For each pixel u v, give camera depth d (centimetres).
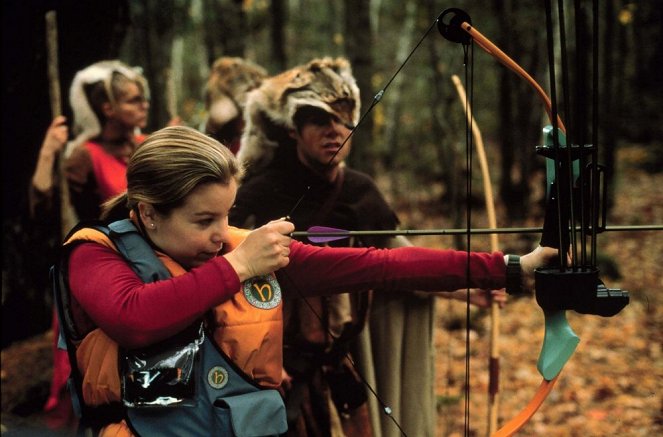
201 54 1641
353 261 199
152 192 166
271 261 170
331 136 261
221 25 982
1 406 400
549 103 182
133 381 164
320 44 1658
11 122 502
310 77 262
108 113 370
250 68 396
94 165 371
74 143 377
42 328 527
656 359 556
